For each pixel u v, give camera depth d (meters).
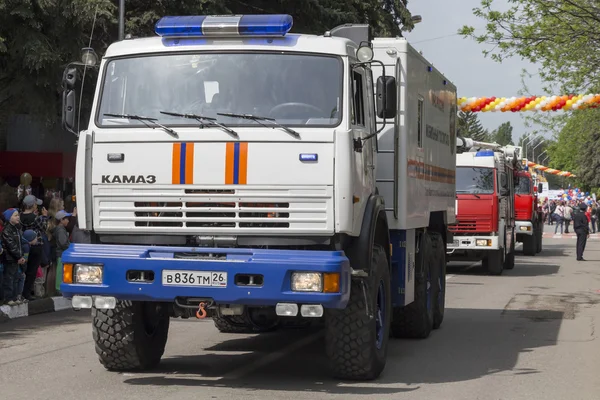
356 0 35.00
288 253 8.82
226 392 9.21
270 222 9.06
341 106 9.25
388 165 11.30
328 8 32.66
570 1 22.44
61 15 22.17
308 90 9.32
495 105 27.62
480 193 26.38
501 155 28.08
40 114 24.02
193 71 9.50
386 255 10.54
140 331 10.07
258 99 9.34
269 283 8.72
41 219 17.50
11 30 22.02
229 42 9.54
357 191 9.29
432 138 13.60
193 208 9.14
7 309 15.77
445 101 14.99
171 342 12.89
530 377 10.55
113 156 9.30
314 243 9.07
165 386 9.51
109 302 9.09
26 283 17.22
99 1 22.34
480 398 9.25
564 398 9.37
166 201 9.21
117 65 9.66
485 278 25.89
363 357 9.67
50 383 9.65
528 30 23.03
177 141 9.20
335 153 8.99
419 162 12.45
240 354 11.86
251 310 9.81
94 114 9.52
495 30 23.39
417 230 13.24
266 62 9.45
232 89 9.39
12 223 16.02
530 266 31.41
